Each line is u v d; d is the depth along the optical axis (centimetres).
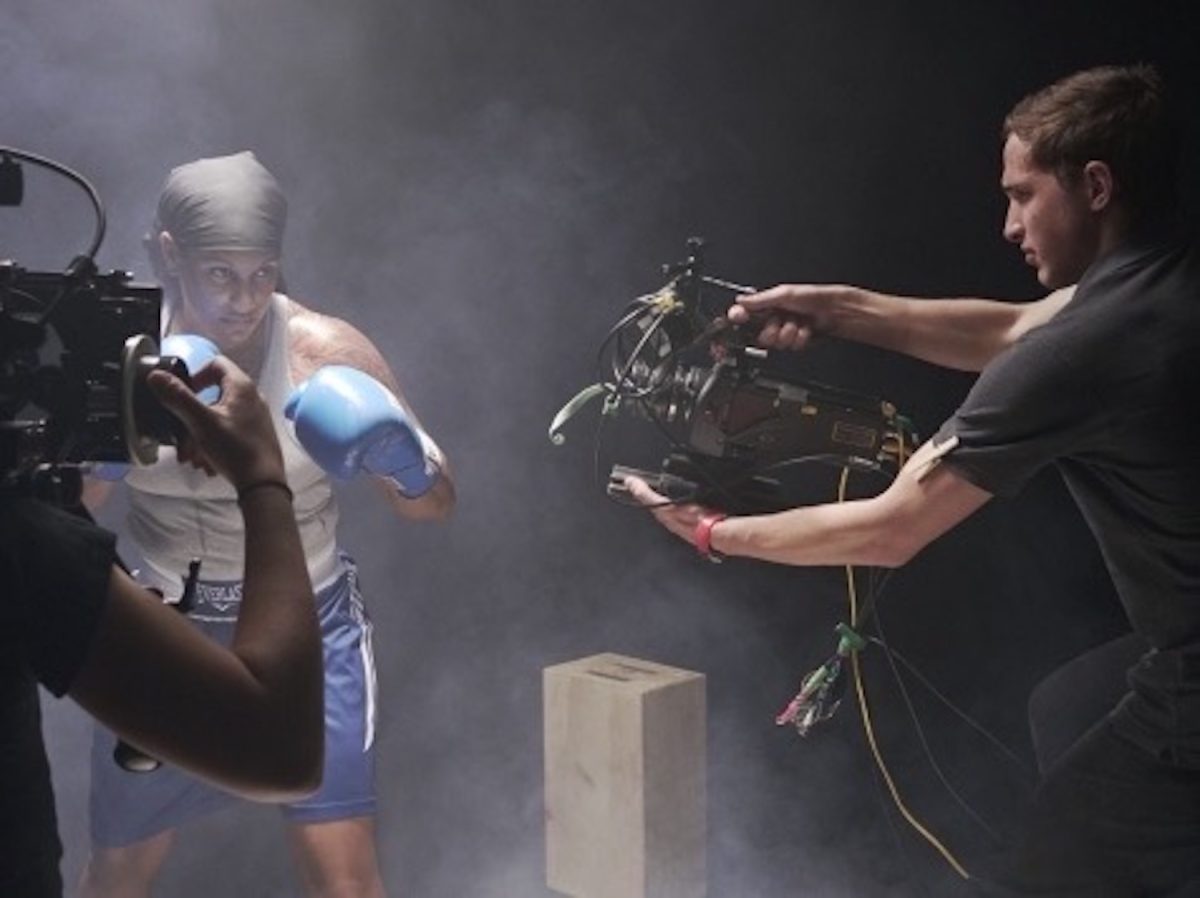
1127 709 256
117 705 140
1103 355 239
